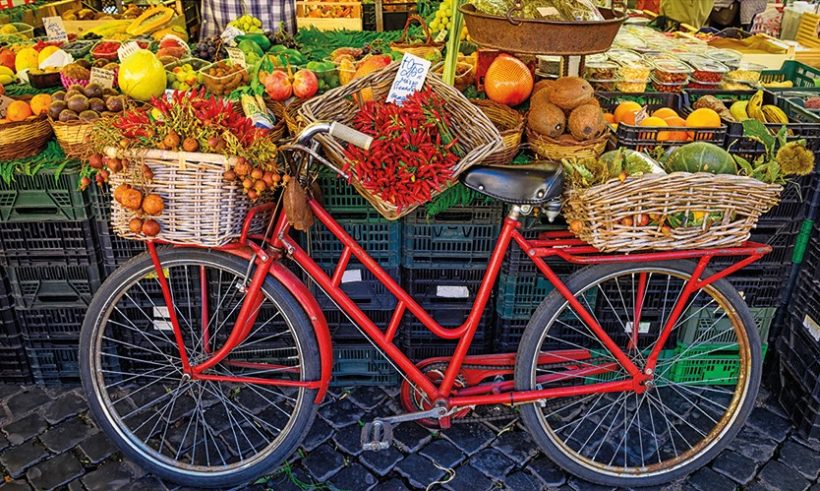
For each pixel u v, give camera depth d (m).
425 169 1.98
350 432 2.74
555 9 2.44
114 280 2.31
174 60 3.30
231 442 2.69
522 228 2.69
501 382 2.51
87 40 4.12
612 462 2.57
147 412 2.82
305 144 2.04
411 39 3.88
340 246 2.77
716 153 2.29
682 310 2.39
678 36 4.41
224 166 1.98
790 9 5.86
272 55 3.16
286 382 2.36
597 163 2.20
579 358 2.61
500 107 2.71
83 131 2.54
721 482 2.52
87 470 2.55
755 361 2.41
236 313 2.90
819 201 2.64
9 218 2.67
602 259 2.25
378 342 2.41
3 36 4.04
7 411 2.83
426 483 2.51
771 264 2.80
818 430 2.68
